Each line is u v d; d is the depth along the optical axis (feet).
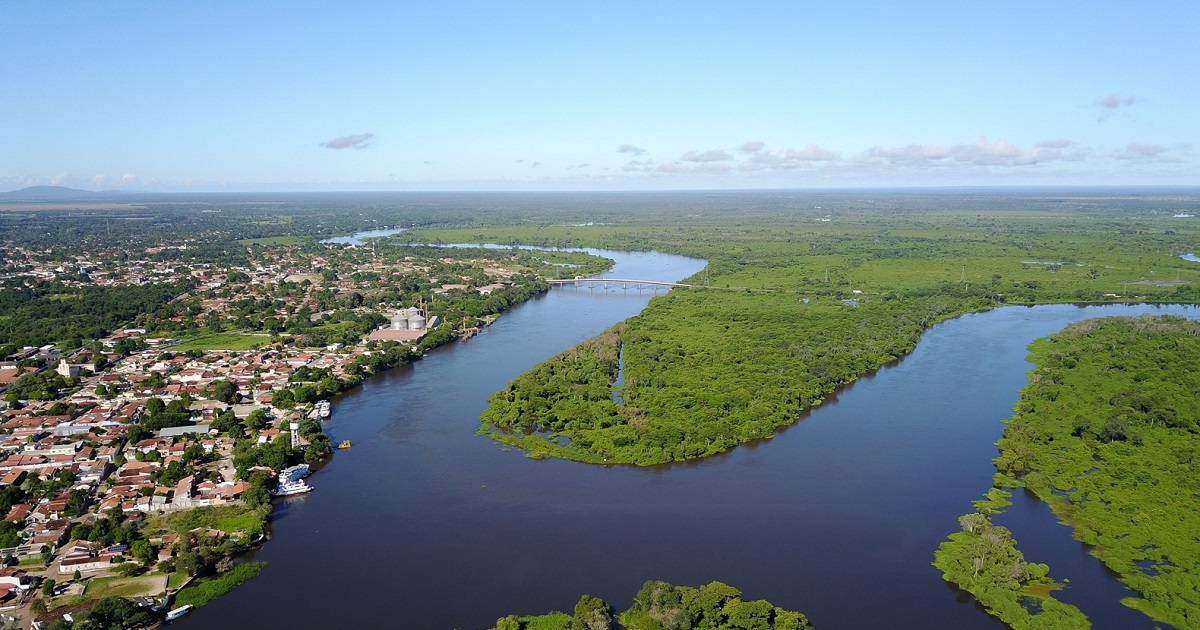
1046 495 620.08
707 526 582.76
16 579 499.92
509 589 502.79
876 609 481.46
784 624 451.12
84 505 605.73
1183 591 483.92
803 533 572.10
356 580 514.68
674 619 451.12
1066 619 460.96
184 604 485.97
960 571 511.81
